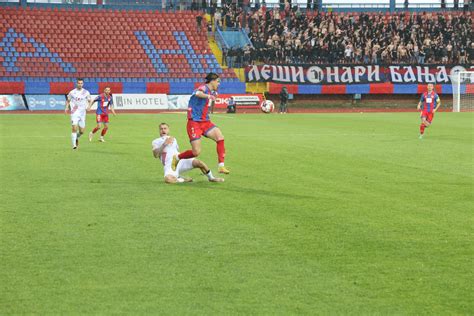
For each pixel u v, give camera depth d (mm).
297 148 23766
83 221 11297
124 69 58781
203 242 9867
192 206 12656
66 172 17359
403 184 15422
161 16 63156
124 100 54969
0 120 41188
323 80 59469
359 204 12906
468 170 17938
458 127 35562
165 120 41531
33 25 59625
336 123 39000
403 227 10922
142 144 25375
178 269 8500
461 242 9938
